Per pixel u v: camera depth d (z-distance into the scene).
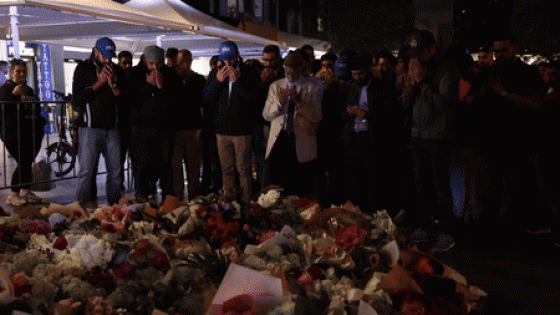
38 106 7.39
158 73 5.89
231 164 6.10
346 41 17.83
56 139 13.20
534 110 4.91
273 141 5.76
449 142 4.79
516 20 11.73
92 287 1.68
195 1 13.34
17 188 7.08
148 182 6.20
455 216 5.64
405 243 2.38
